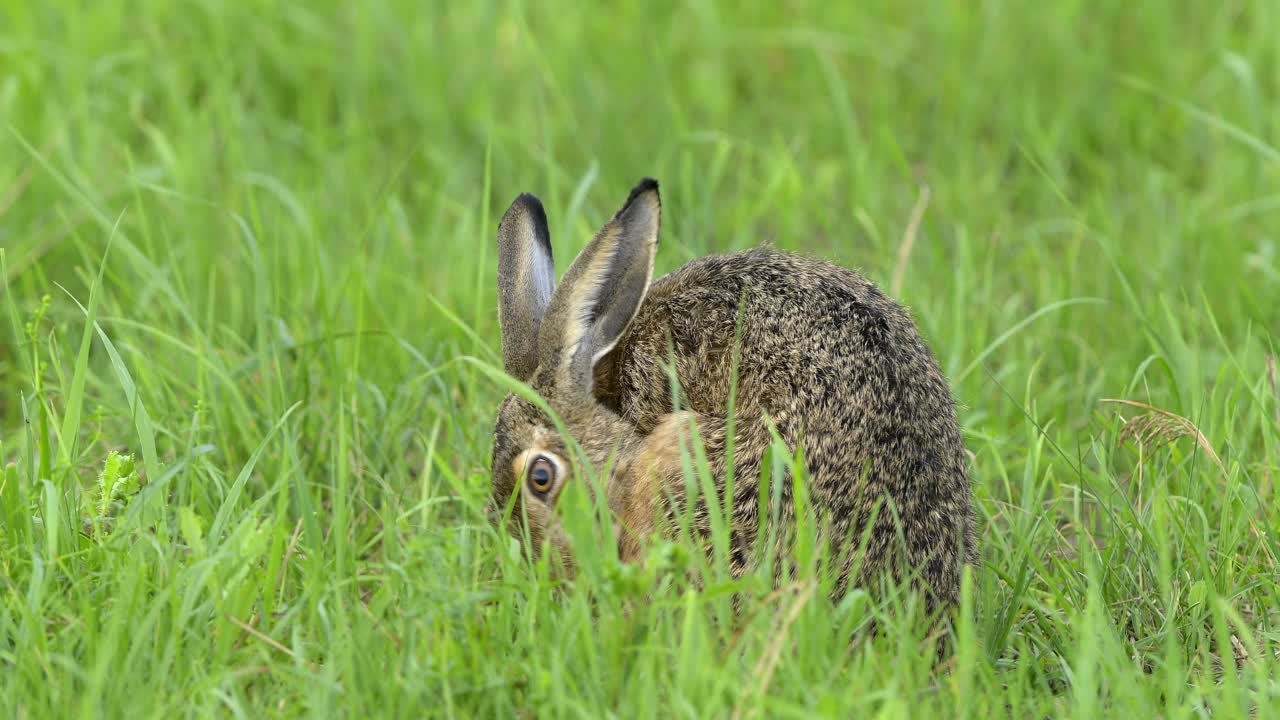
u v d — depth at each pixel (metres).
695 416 9.43
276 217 13.85
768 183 15.41
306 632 8.46
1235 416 10.78
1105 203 15.17
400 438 11.16
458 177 15.53
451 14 18.52
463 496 8.80
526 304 10.20
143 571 8.37
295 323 12.45
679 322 9.91
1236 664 9.05
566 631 8.04
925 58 18.52
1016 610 9.21
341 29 18.30
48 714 7.62
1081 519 10.88
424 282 13.55
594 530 8.53
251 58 17.14
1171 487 10.62
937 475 9.13
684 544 8.66
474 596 8.12
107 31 17.08
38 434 11.00
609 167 16.14
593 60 18.19
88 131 14.88
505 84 17.61
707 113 17.33
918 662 8.23
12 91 15.30
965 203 15.12
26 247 13.95
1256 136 15.26
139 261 11.80
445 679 7.55
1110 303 13.02
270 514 10.19
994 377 12.13
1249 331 11.65
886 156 16.42
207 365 10.64
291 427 10.93
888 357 9.16
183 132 15.48
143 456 9.59
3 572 8.61
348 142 16.23
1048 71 18.11
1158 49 18.23
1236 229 14.58
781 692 7.80
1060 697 8.56
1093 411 11.88
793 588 8.02
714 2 19.08
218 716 7.80
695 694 7.57
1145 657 8.99
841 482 8.94
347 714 7.77
